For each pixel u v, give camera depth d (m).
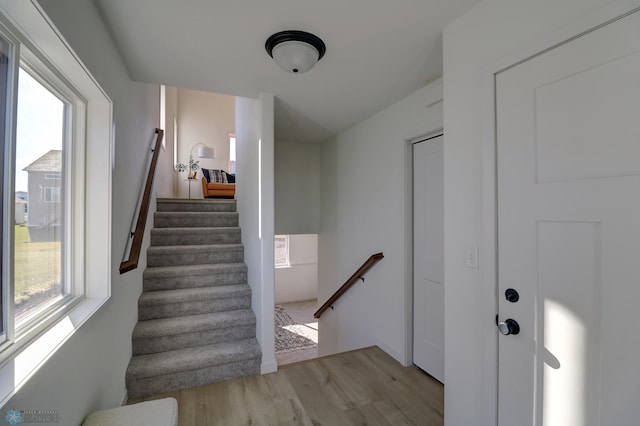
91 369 1.39
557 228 1.10
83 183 1.54
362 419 1.91
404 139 2.62
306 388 2.26
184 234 3.48
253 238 2.89
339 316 3.86
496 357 1.31
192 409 2.01
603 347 0.97
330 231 4.09
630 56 0.92
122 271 1.85
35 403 0.90
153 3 1.40
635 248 0.90
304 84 2.31
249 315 2.74
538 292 1.16
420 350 2.57
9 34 0.93
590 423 1.01
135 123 2.45
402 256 2.68
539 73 1.16
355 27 1.59
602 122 0.98
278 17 1.51
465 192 1.48
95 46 1.38
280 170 4.23
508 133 1.27
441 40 1.71
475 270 1.42
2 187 0.92
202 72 2.11
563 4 1.09
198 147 6.59
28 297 1.09
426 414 1.97
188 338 2.49
